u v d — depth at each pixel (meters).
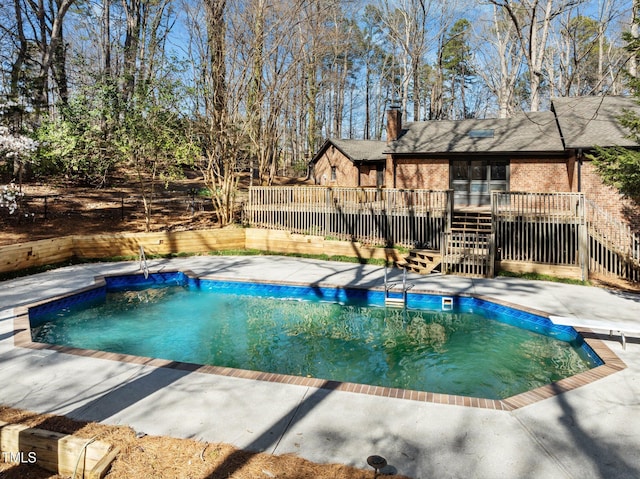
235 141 17.31
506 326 8.95
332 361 7.19
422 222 14.08
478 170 17.41
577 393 5.21
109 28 27.73
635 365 6.04
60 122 15.02
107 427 4.40
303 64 20.91
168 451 3.98
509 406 4.89
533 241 12.29
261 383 5.49
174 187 23.97
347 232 15.27
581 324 6.92
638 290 10.41
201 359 7.27
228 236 15.82
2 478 3.96
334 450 4.03
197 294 11.52
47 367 6.00
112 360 6.25
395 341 8.14
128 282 12.17
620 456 3.96
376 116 49.97
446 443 4.16
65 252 13.49
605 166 10.39
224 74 16.86
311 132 32.94
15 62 20.11
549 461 3.89
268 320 9.40
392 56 41.41
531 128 17.69
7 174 19.16
